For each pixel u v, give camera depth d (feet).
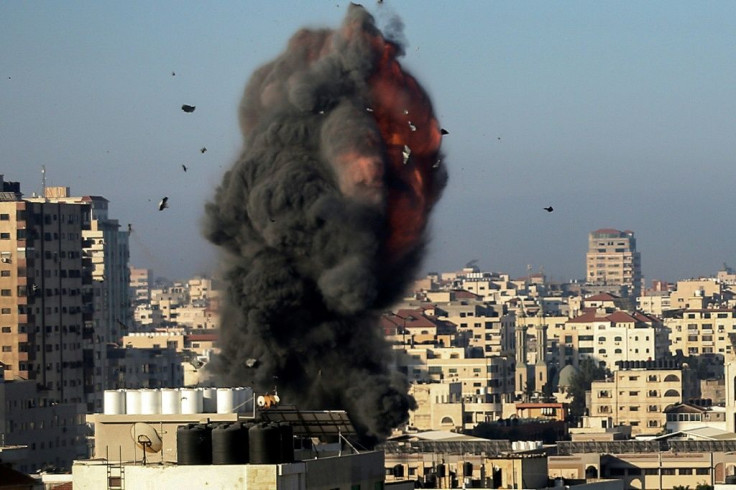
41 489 509.35
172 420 577.84
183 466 502.38
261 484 497.46
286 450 513.86
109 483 508.12
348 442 606.96
